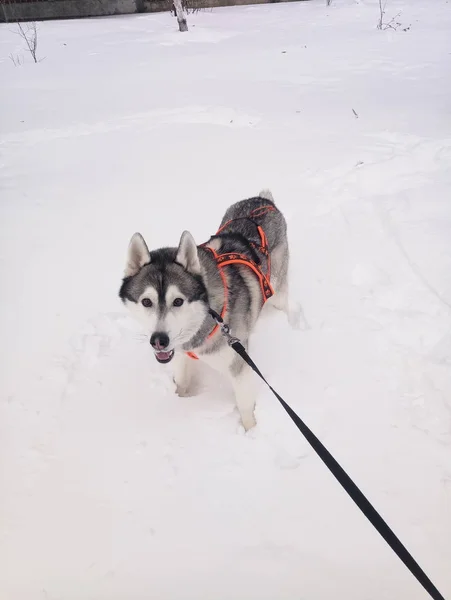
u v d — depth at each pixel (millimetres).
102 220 1765
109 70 3436
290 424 1025
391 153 2062
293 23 4652
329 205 1783
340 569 792
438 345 1169
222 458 977
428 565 783
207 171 2043
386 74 3096
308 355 1195
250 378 1008
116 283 1463
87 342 1252
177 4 4254
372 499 877
